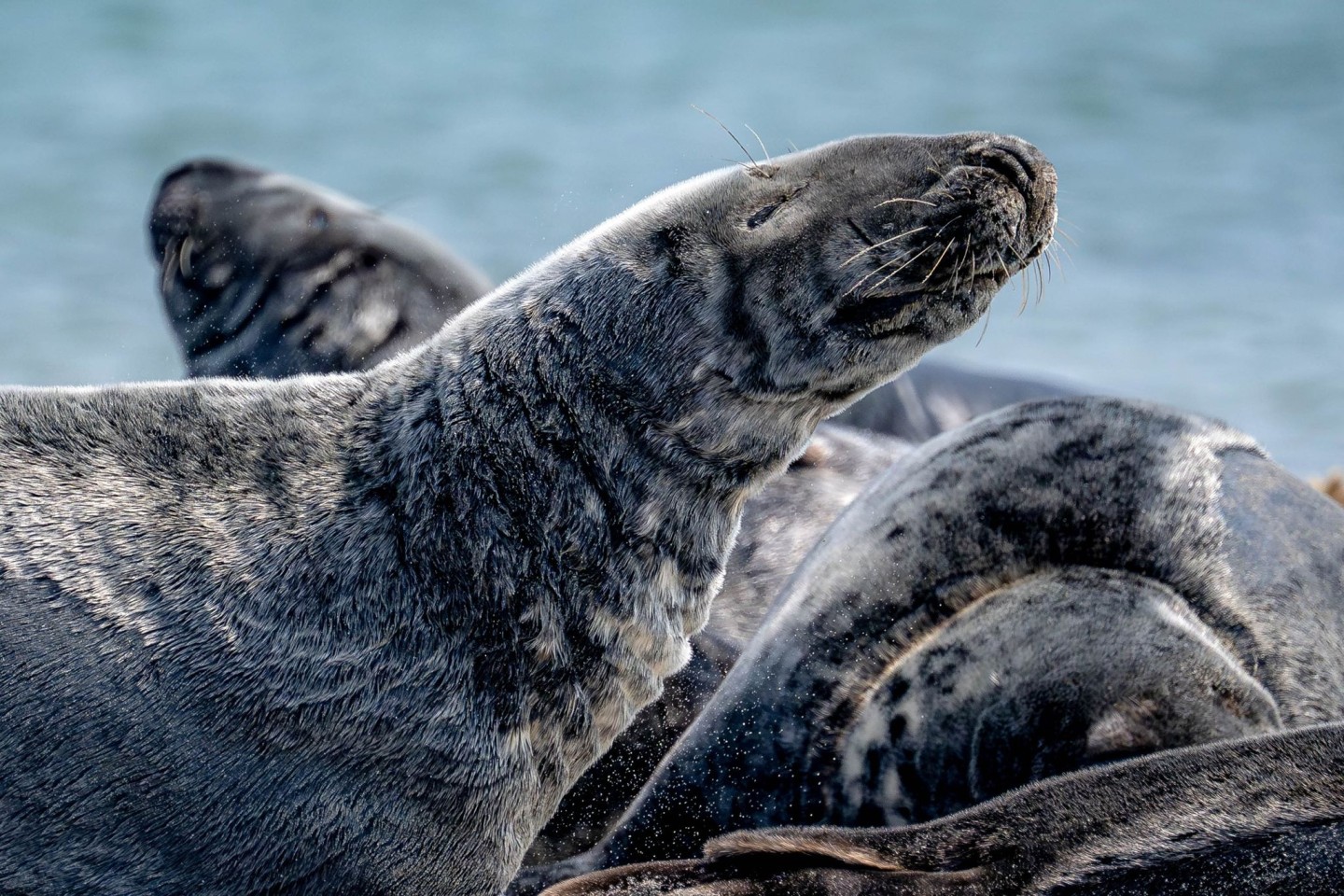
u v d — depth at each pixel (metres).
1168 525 20.95
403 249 29.97
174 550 17.17
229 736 16.73
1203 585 20.64
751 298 17.97
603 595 17.91
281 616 17.12
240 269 29.61
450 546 17.64
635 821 21.12
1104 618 19.94
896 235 18.05
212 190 30.19
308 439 18.19
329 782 16.92
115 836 16.48
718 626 24.12
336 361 29.00
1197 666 19.22
